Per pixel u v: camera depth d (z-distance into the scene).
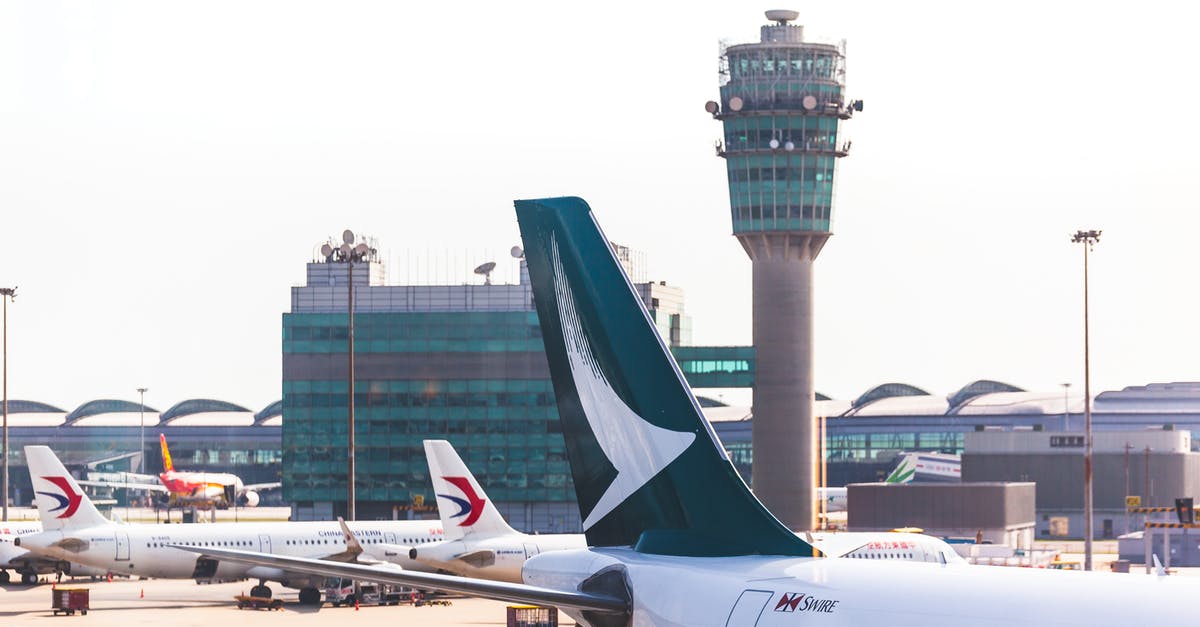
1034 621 33.34
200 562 180.12
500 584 43.22
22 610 175.12
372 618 168.75
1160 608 31.95
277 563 41.91
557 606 43.81
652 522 47.44
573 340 49.09
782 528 45.59
